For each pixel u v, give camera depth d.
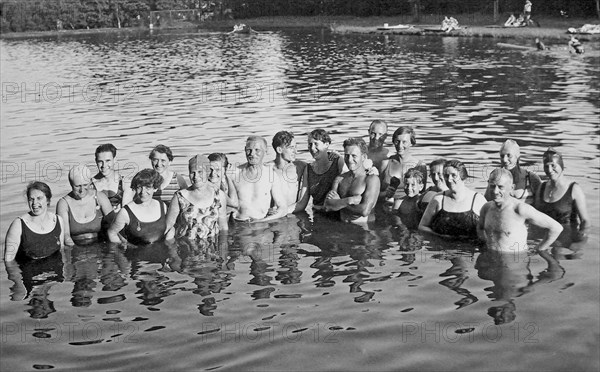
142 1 57.19
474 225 6.76
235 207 7.39
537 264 6.19
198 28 50.25
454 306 5.59
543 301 5.62
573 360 4.97
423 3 47.03
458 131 10.56
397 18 46.38
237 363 5.01
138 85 18.72
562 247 6.48
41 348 5.21
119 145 10.63
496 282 5.92
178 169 9.07
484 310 5.53
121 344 5.23
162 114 13.36
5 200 7.99
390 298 5.73
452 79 16.91
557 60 19.95
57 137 11.37
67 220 6.86
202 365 5.00
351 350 5.11
